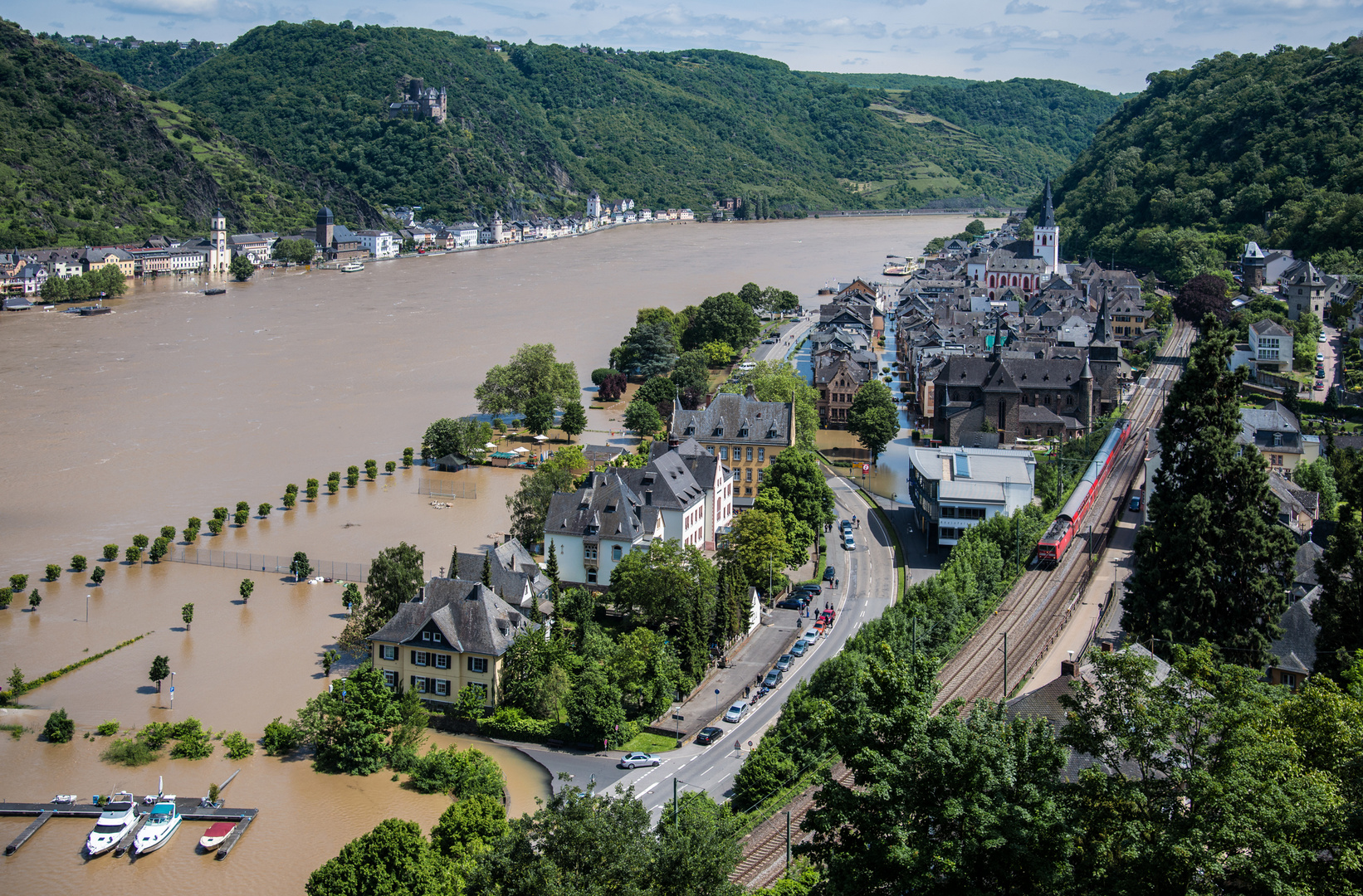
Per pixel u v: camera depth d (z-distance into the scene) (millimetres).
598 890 94062
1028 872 87375
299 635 196125
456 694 168125
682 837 102750
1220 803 82812
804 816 135125
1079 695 97812
